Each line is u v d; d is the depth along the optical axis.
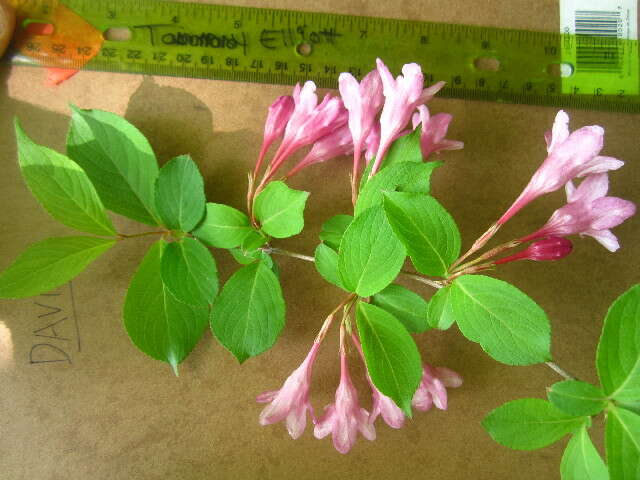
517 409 0.14
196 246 0.16
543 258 0.15
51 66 0.19
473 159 0.20
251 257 0.16
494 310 0.13
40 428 0.19
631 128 0.21
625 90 0.21
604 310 0.20
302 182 0.20
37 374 0.19
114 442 0.19
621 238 0.20
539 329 0.13
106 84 0.19
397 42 0.20
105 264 0.19
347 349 0.18
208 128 0.20
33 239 0.19
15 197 0.19
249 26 0.20
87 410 0.19
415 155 0.16
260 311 0.16
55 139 0.19
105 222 0.16
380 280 0.14
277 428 0.20
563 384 0.14
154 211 0.17
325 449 0.20
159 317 0.16
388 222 0.13
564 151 0.15
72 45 0.19
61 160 0.15
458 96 0.20
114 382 0.19
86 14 0.19
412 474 0.20
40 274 0.15
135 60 0.20
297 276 0.20
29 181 0.15
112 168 0.16
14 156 0.19
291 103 0.17
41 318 0.19
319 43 0.20
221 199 0.20
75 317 0.19
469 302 0.14
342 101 0.17
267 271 0.16
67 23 0.19
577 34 0.21
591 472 0.14
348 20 0.20
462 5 0.21
